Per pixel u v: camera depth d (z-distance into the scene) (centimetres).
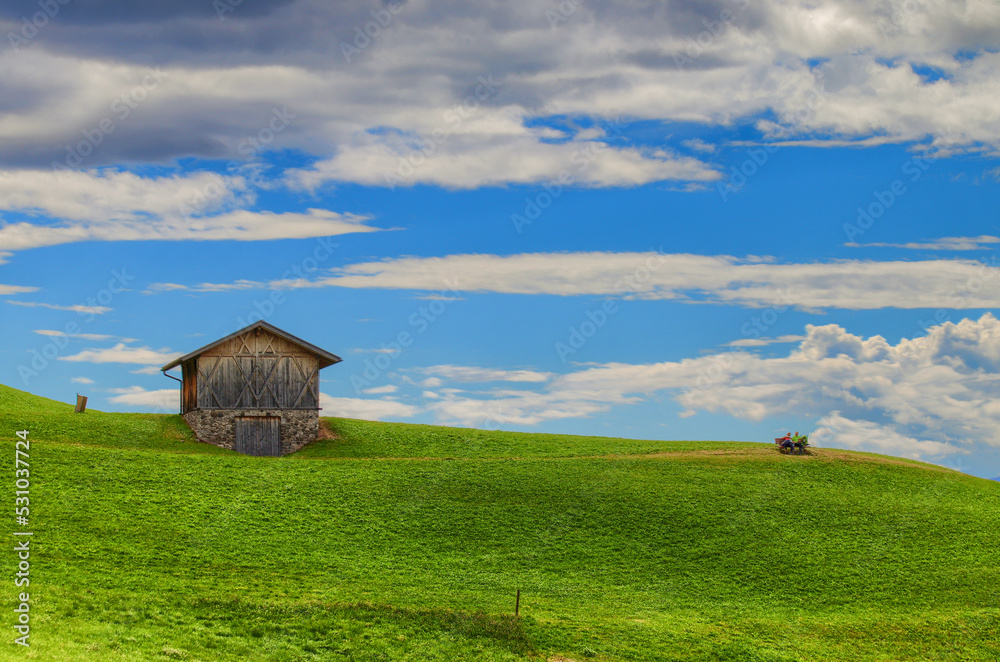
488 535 5341
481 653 3619
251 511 5206
